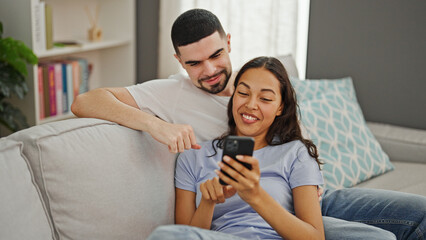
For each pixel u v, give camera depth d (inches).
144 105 58.7
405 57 101.7
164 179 53.0
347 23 104.7
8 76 89.4
